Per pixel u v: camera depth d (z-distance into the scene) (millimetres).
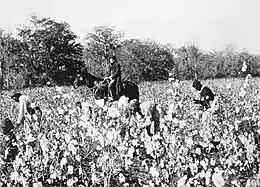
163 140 8898
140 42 71500
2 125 10141
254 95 14875
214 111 11188
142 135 9641
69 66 68562
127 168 8500
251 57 72688
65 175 8172
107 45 72625
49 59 67375
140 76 67188
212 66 73688
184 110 12680
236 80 41906
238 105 13398
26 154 8539
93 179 7680
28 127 10648
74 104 13594
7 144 9688
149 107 10828
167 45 73125
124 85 16609
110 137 7969
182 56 76062
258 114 11867
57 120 11828
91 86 17203
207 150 8977
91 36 73125
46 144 8562
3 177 8820
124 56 68125
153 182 7711
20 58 67250
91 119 9875
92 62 72625
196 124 10242
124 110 10961
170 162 7809
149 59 67312
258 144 8820
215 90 20891
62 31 69688
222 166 7734
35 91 31828
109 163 8133
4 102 22203
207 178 5852
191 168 7160
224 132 9266
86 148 9562
